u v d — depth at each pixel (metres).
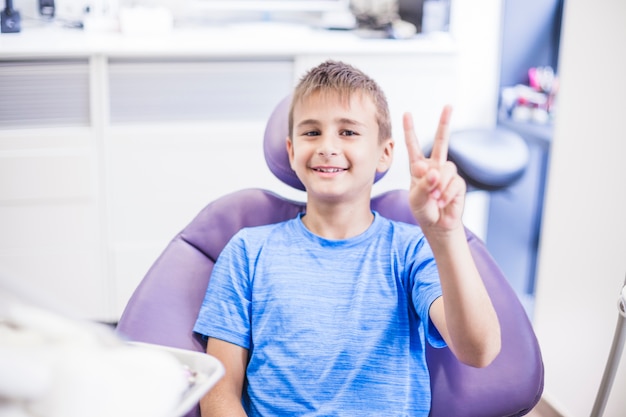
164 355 0.71
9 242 2.46
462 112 2.83
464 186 0.95
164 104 2.48
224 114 2.54
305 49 2.52
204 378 0.80
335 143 1.21
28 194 2.43
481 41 2.78
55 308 0.71
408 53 2.63
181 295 1.24
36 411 0.61
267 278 1.22
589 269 1.84
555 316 1.99
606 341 1.78
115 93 2.44
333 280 1.21
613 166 1.73
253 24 2.92
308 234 1.25
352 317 1.18
